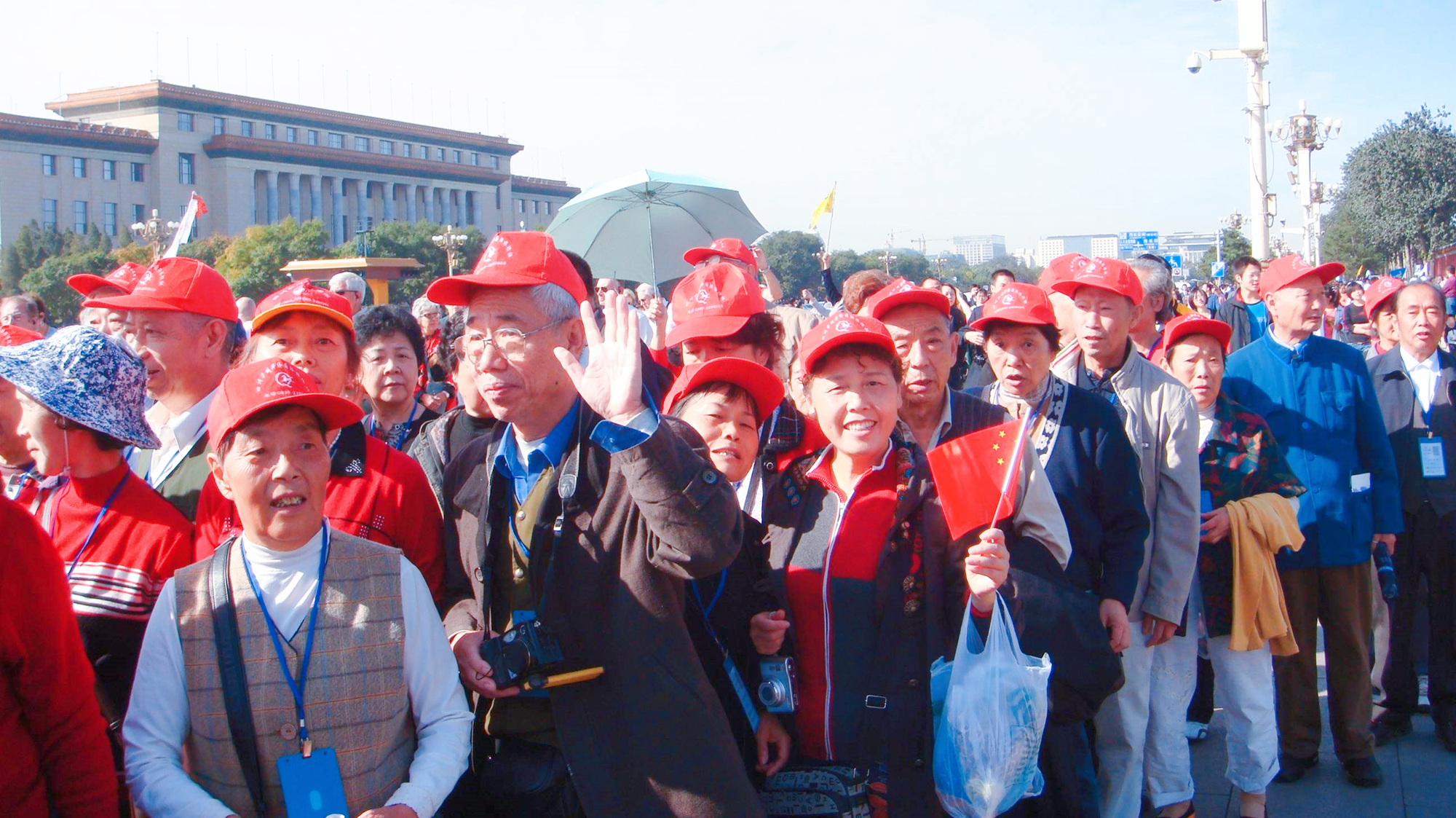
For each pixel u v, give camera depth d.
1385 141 36.91
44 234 75.06
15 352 2.38
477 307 2.37
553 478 2.34
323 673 2.12
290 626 2.15
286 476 2.11
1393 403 4.97
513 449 2.50
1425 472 4.78
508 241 2.39
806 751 2.72
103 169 87.31
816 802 2.62
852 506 2.76
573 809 2.32
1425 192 35.66
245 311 8.38
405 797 2.09
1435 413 4.86
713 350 3.47
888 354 2.71
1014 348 3.36
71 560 2.45
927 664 2.62
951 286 9.08
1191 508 3.55
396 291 66.06
